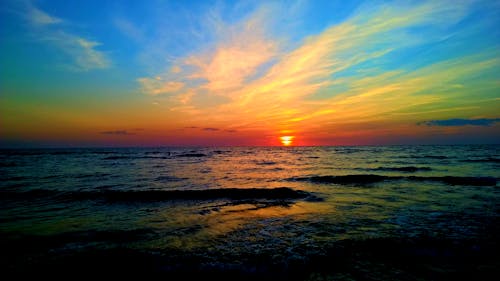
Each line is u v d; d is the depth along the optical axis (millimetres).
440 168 23344
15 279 4098
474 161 31484
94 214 8367
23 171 22266
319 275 4121
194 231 6434
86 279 4109
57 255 4941
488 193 11516
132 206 9594
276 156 50969
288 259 4676
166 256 4855
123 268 4426
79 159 40062
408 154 52156
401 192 12008
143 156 50375
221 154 61094
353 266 4398
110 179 17406
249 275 4160
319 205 9383
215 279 4062
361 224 6852
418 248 5098
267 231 6355
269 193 11523
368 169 23422
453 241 5465
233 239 5785
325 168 24969
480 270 4227
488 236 5773
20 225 7020
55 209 9148
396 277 4020
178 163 32562
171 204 9891
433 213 7992
